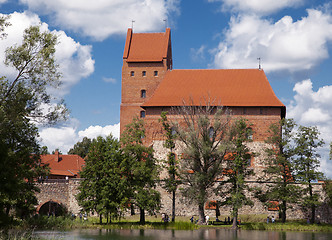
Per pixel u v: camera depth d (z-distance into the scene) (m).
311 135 54.91
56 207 65.19
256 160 62.50
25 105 29.66
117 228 46.06
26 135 31.78
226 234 41.06
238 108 65.25
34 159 36.50
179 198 56.91
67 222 48.25
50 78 30.42
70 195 62.22
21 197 44.97
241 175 51.28
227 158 54.16
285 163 54.50
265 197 54.28
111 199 49.97
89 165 51.19
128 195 50.41
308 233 44.09
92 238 35.47
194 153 52.06
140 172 51.28
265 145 63.31
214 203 52.16
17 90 29.70
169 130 56.97
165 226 47.81
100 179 50.25
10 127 30.02
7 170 29.39
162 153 64.62
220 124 53.22
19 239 30.92
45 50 30.20
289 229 48.47
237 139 53.44
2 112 28.67
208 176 51.59
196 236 38.44
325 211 56.56
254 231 45.66
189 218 57.62
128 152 52.50
